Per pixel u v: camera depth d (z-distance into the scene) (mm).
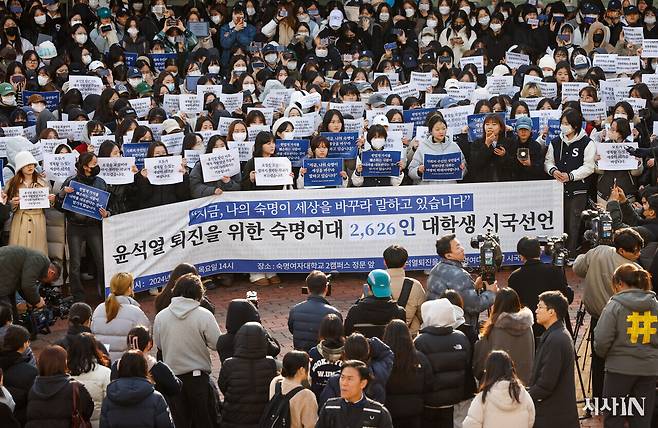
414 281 13570
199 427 12711
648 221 16031
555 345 11281
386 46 28203
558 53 26969
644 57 26516
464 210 19844
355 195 19734
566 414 11391
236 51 26734
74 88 23469
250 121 21328
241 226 19734
